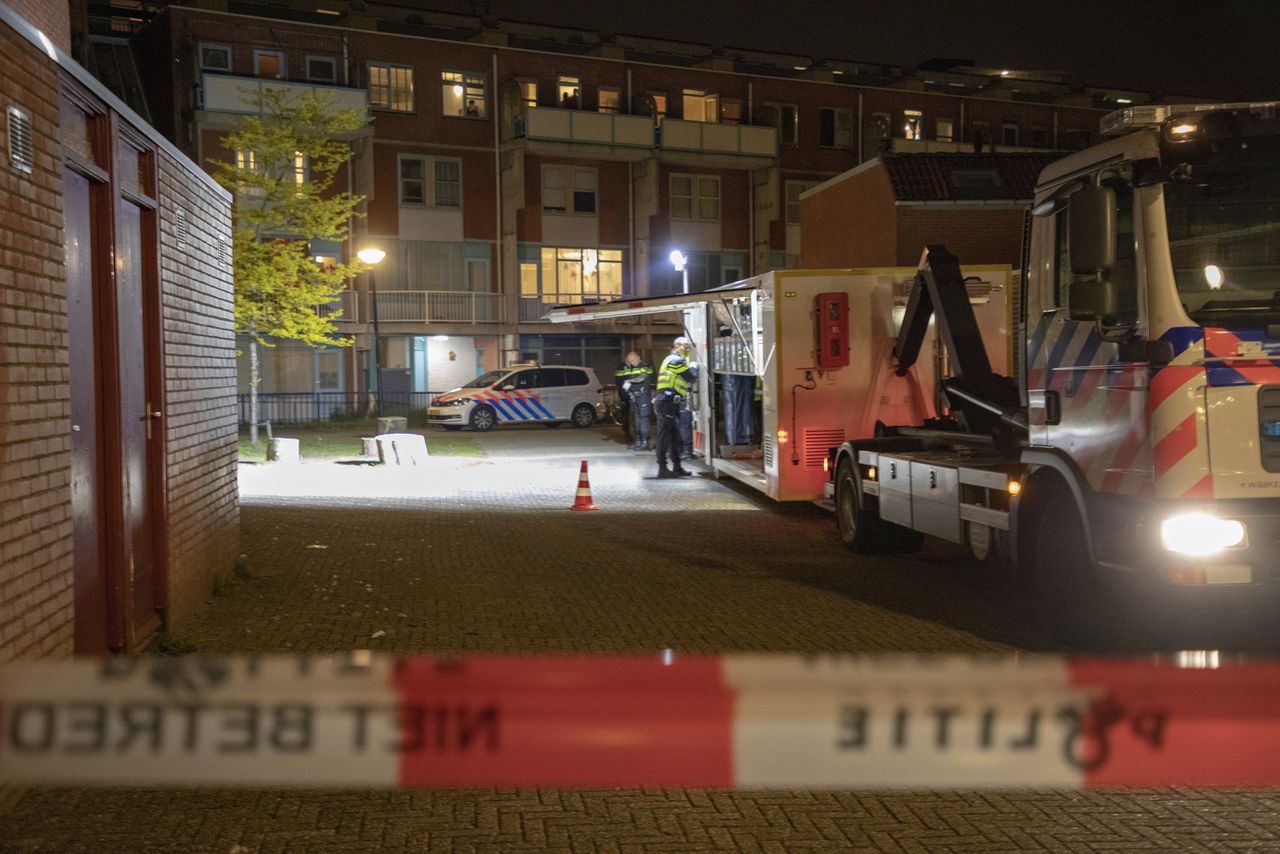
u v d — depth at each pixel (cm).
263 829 426
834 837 423
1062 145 4653
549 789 473
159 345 730
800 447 1352
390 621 799
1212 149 632
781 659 247
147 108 3766
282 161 2584
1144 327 633
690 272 4703
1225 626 705
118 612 643
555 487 1764
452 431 3241
